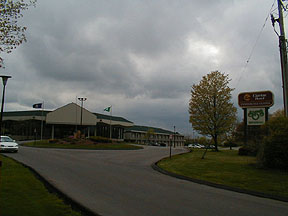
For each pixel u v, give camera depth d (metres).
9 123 77.31
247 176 13.41
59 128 74.44
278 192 10.23
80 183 10.43
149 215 6.60
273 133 15.47
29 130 72.81
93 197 8.23
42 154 23.11
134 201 7.98
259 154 16.08
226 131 38.44
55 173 12.52
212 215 6.88
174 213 6.88
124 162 20.55
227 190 10.74
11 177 10.12
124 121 90.19
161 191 9.76
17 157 19.25
